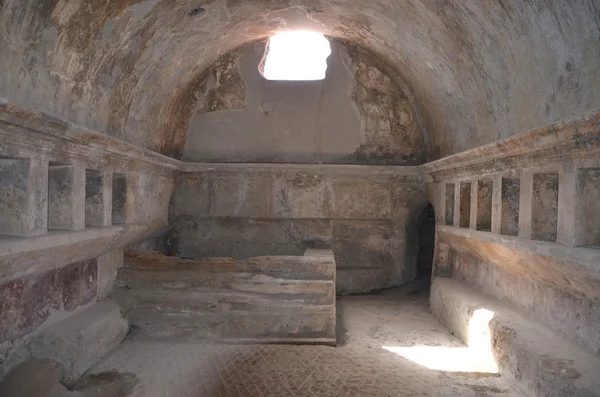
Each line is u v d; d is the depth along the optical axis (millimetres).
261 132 7793
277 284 5598
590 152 3223
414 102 7625
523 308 4734
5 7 3094
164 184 7078
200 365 4594
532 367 3715
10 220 3650
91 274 5137
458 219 6090
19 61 3404
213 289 5625
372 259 7883
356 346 5188
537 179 4125
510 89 4312
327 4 5840
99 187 4914
